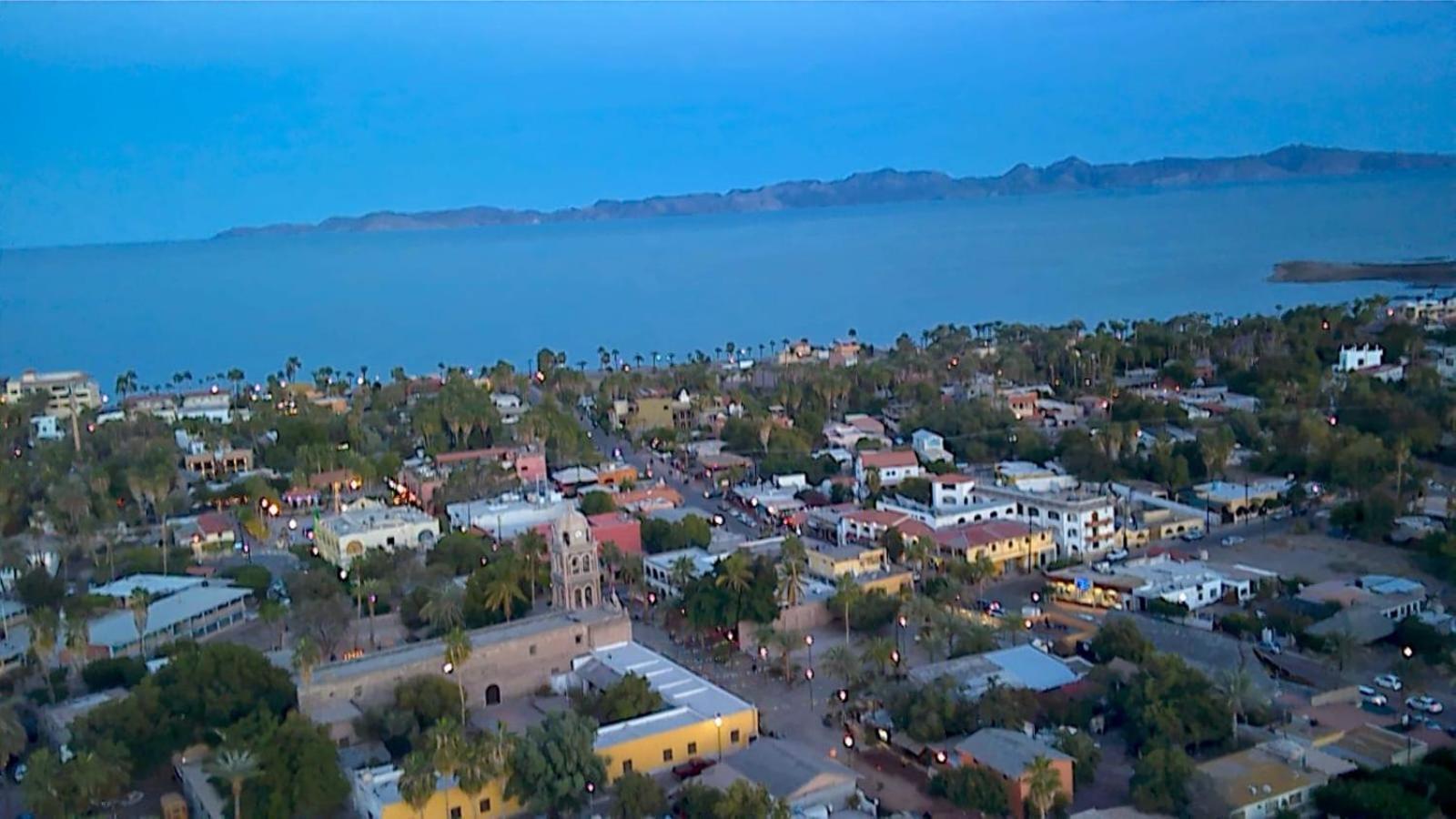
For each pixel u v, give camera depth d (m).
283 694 135.12
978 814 115.19
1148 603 171.38
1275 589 176.38
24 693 151.88
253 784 114.25
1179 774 111.06
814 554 194.00
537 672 149.12
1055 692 136.38
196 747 129.00
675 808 116.12
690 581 173.25
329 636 163.00
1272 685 137.88
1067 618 171.25
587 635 153.12
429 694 135.62
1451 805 109.62
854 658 146.88
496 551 199.50
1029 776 112.00
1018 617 162.38
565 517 160.75
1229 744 123.38
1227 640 153.50
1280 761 116.94
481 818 116.44
